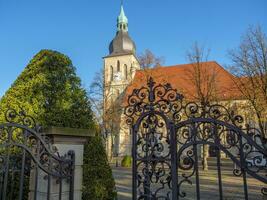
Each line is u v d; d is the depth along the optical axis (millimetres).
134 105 5004
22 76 6613
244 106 21328
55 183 4613
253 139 4164
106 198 6070
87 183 5777
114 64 60281
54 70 6523
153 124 4789
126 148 48094
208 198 10477
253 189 12914
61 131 4664
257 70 22016
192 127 4430
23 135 4363
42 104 6191
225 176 19016
